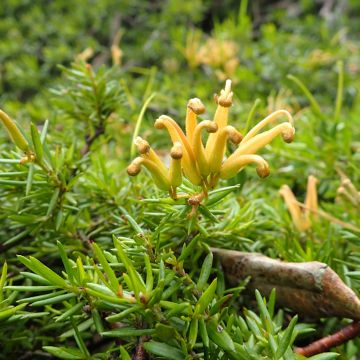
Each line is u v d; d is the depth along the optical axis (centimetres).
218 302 11
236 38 43
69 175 16
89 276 12
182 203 13
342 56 39
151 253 12
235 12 68
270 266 13
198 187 13
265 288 14
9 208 16
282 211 19
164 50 50
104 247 15
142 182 18
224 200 17
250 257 14
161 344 11
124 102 20
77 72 19
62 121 24
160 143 27
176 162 11
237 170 12
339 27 53
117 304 10
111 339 15
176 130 12
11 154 15
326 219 18
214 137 12
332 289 12
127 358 10
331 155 23
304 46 43
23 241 16
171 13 54
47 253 16
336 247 17
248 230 16
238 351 11
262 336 11
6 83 51
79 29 57
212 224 14
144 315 10
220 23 68
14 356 14
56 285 11
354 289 14
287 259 15
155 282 12
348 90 38
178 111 31
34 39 56
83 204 16
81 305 11
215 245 15
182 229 14
